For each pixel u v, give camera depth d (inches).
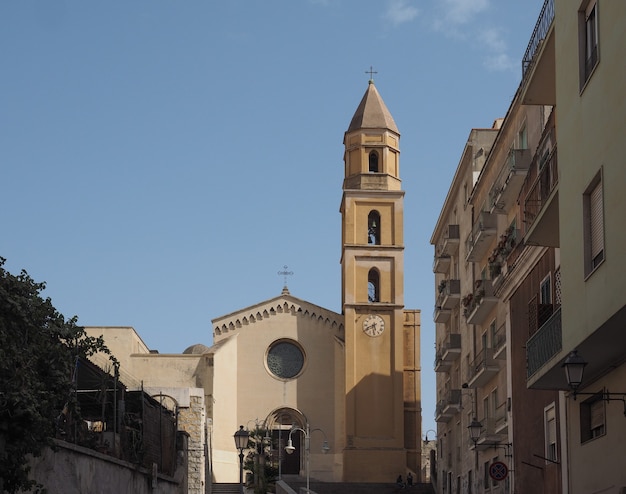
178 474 1657.2
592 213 883.4
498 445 1691.7
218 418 3125.0
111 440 1192.8
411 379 3309.5
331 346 3312.0
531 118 1561.3
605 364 946.1
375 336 3265.3
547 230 1079.6
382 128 3442.4
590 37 895.1
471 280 2132.1
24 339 893.2
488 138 2153.1
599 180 861.8
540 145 1293.1
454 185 2341.3
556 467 1189.7
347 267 3312.0
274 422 3255.4
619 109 796.0
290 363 3302.2
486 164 1902.1
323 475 3216.0
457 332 2352.4
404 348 3336.6
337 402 3262.8
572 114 926.4
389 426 3198.8
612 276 806.5
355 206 3373.5
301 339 3302.2
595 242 873.5
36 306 909.2
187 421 2119.8
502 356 1713.8
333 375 3289.9
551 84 1106.7
